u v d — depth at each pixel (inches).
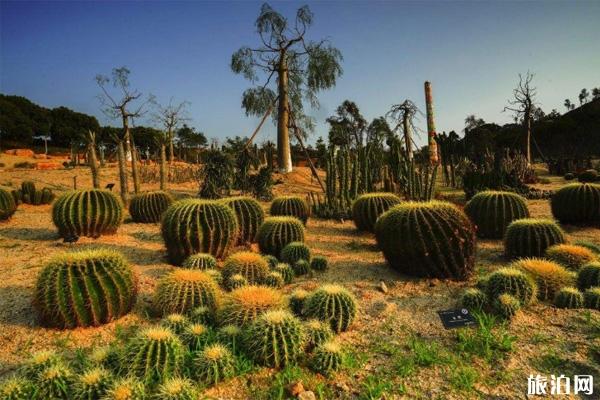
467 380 142.5
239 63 985.5
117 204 351.3
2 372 151.1
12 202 433.4
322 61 1007.0
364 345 169.9
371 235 388.2
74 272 181.3
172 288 189.6
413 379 145.6
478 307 194.2
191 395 125.3
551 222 288.0
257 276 233.6
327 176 497.0
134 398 121.5
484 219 358.9
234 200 338.6
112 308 185.3
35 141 2370.8
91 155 493.0
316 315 178.7
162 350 139.1
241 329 163.3
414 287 235.1
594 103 2223.2
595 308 192.9
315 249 335.3
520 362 153.5
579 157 1189.1
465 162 992.9
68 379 131.3
